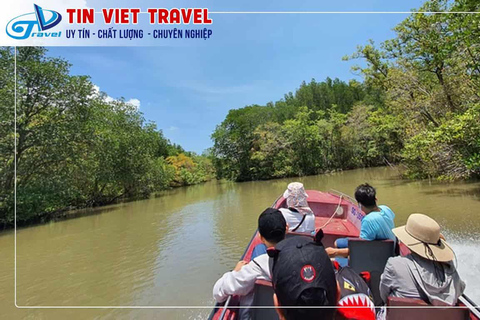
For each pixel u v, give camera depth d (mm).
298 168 32312
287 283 1163
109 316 4270
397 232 1978
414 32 12719
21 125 12555
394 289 1845
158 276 5547
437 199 10000
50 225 11977
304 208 3312
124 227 10359
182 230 9156
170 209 13805
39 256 7457
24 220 12469
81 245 8289
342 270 1948
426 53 12203
